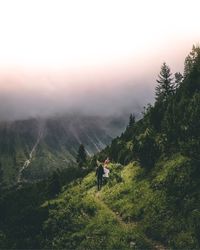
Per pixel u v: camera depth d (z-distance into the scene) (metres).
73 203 69.00
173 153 68.62
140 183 67.31
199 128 67.81
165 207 56.41
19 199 83.44
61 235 59.50
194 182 57.97
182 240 49.16
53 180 86.38
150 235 53.22
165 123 77.88
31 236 61.06
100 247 53.34
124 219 59.22
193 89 83.00
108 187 73.25
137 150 77.12
